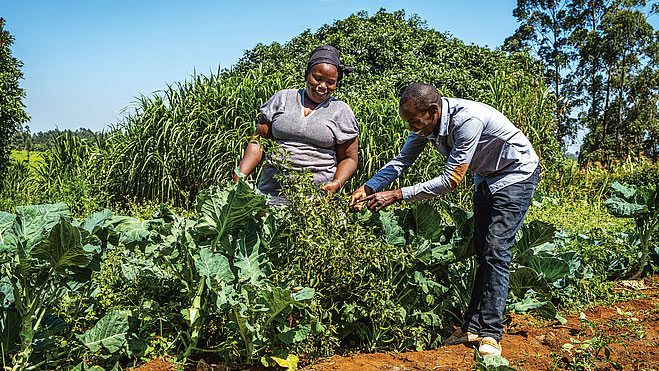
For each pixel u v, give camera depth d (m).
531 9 38.56
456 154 3.73
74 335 3.52
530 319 4.61
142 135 10.98
